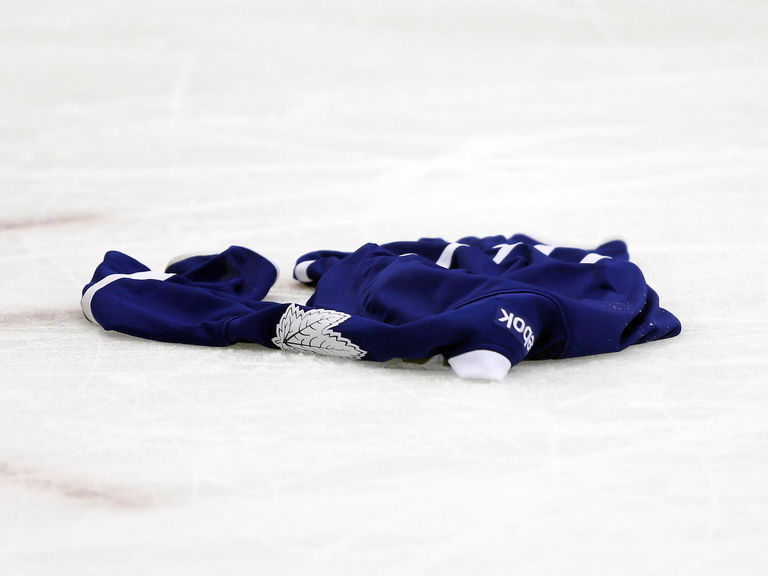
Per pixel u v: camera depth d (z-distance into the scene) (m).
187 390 6.25
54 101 18.03
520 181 13.38
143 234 10.89
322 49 21.64
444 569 4.37
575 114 17.27
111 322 7.23
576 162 14.35
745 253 10.03
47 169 13.97
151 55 21.03
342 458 5.34
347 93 18.62
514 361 6.34
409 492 5.00
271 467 5.25
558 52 21.62
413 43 22.17
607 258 7.57
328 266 8.55
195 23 23.28
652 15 23.91
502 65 20.77
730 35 22.75
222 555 4.47
